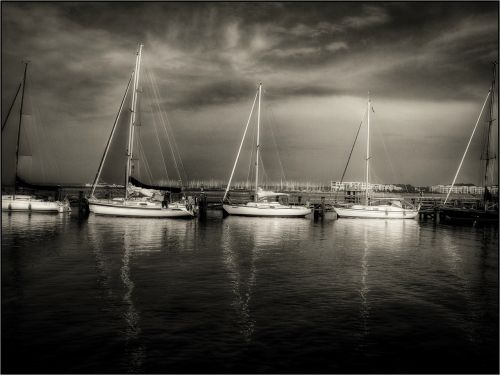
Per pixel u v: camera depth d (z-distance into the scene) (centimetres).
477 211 4100
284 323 1074
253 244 2398
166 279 1498
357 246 2416
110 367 830
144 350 905
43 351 892
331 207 5388
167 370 823
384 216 4594
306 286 1441
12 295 1266
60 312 1125
